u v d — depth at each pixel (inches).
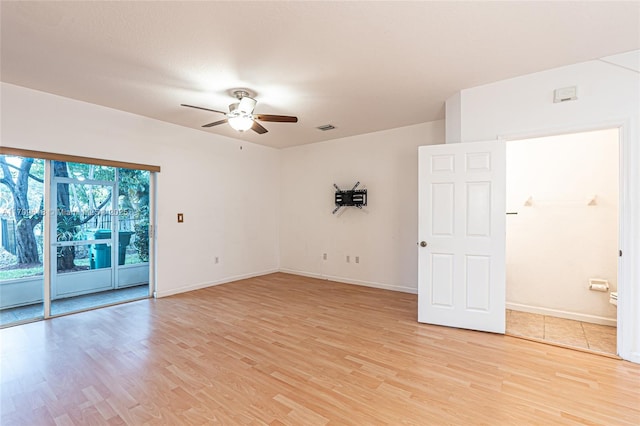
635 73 100.7
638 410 76.2
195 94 137.3
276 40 94.3
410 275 188.1
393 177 194.1
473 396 82.4
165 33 90.6
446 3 77.4
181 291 186.9
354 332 126.6
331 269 223.3
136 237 186.7
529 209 151.5
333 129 195.5
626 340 101.7
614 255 133.9
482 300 126.3
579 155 141.1
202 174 198.7
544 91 115.5
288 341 117.7
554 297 145.9
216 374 93.8
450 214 131.3
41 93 135.2
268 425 71.5
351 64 109.9
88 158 149.4
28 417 74.5
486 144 125.1
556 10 80.3
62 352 108.3
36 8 78.7
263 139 221.9
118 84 126.9
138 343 115.8
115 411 76.6
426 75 119.0
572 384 87.7
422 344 114.7
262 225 240.2
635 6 78.1
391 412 76.0
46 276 142.3
